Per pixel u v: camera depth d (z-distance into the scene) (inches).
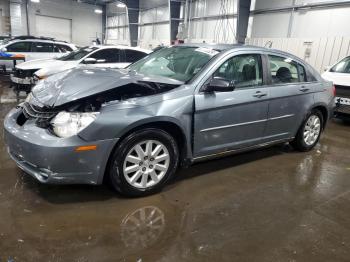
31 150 98.9
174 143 117.9
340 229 103.5
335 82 263.0
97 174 103.0
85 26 1097.4
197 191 124.0
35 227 93.1
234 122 133.2
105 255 83.6
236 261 85.0
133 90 114.6
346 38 357.7
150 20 810.8
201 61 132.3
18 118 118.5
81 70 132.8
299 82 164.2
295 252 90.2
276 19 455.2
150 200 114.0
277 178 142.2
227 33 542.3
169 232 95.7
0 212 99.4
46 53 433.1
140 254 85.0
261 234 97.9
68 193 114.3
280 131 157.8
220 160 159.8
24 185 117.8
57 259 80.7
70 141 97.2
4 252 81.7
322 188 134.7
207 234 96.1
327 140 214.1
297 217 109.4
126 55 322.7
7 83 391.5
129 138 106.0
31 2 985.5
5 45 414.6
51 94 112.9
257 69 143.4
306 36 415.8
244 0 481.7
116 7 1009.5
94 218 100.0
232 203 116.5
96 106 106.2
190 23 635.5
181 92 117.3
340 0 370.9
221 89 119.4
